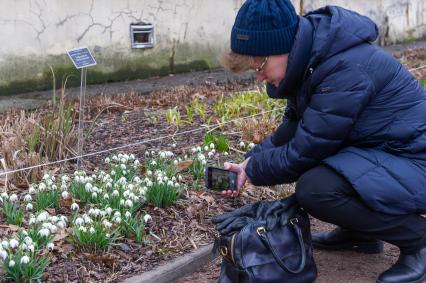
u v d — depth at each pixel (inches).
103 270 131.6
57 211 155.3
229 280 124.8
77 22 346.6
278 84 124.6
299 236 122.9
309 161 121.9
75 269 130.1
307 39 117.6
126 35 370.0
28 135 196.2
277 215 123.4
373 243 147.3
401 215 123.0
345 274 138.0
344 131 118.6
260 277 119.8
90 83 358.3
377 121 121.3
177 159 188.7
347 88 116.8
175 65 398.6
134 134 233.6
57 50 340.8
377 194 118.7
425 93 127.0
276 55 119.6
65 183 166.4
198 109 262.2
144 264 135.9
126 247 139.8
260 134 222.8
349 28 118.1
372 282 134.5
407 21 594.9
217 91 318.3
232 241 120.3
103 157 203.3
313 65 118.5
